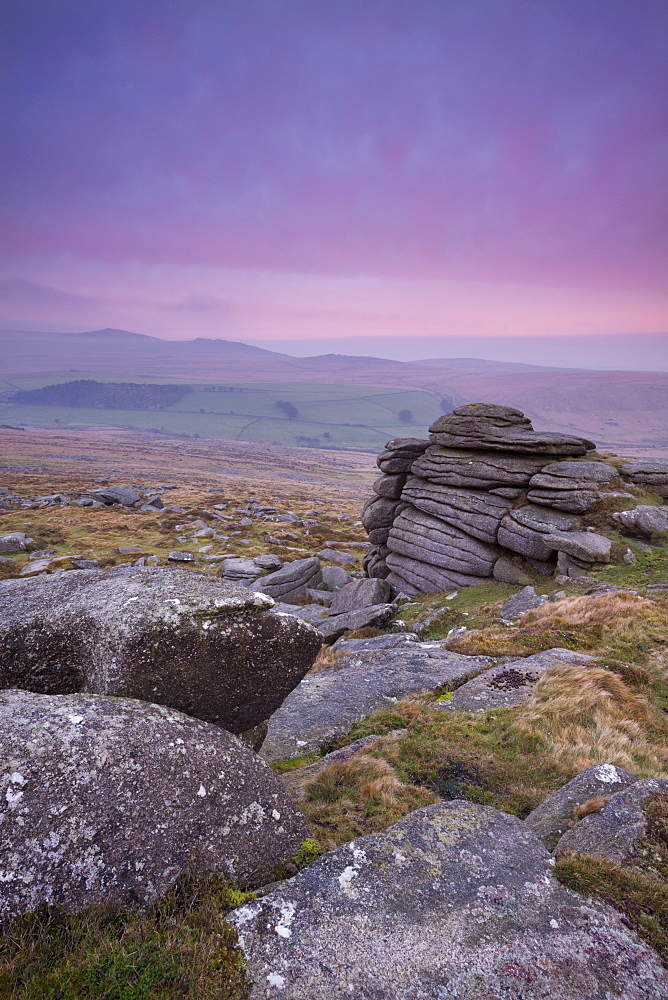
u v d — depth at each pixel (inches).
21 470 5329.7
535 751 428.8
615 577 956.6
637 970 188.9
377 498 1573.6
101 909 188.4
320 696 559.8
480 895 218.4
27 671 277.9
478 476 1290.6
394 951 189.9
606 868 232.7
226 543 2174.0
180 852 209.8
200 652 278.1
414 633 919.0
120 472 6368.1
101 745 217.8
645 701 511.8
